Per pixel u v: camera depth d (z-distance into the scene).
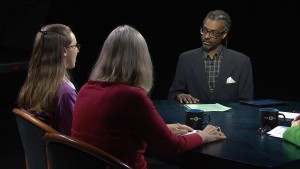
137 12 7.73
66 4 7.19
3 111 4.95
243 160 1.66
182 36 7.81
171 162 1.92
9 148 3.89
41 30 2.05
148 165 3.57
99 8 7.51
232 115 2.43
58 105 1.98
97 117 1.66
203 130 1.94
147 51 1.74
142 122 1.64
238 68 3.07
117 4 7.61
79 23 7.43
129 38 1.70
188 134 1.84
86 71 7.05
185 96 2.82
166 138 1.68
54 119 2.01
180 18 7.75
